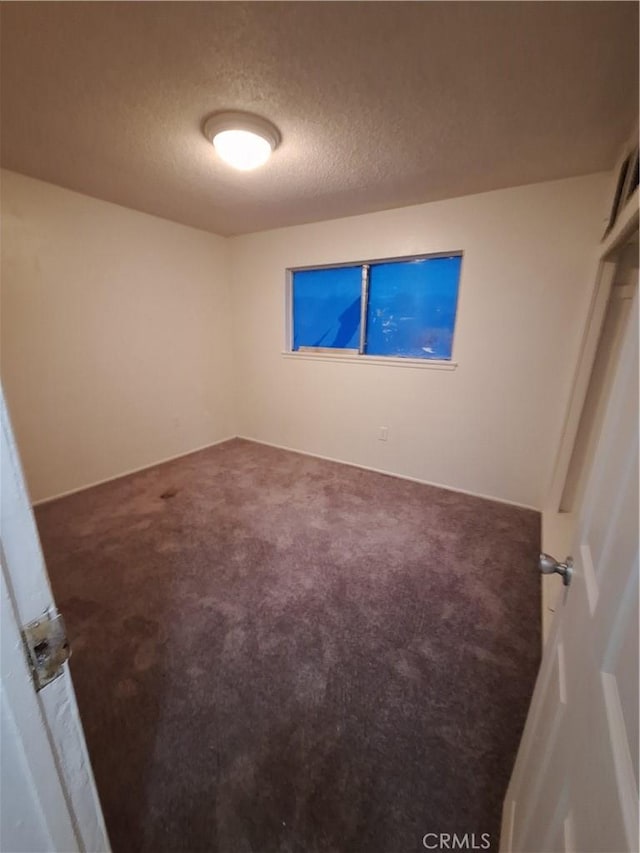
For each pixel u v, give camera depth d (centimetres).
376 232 292
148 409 338
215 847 96
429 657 149
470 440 290
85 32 115
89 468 301
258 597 181
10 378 249
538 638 158
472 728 123
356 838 97
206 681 138
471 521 254
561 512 254
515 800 87
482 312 265
